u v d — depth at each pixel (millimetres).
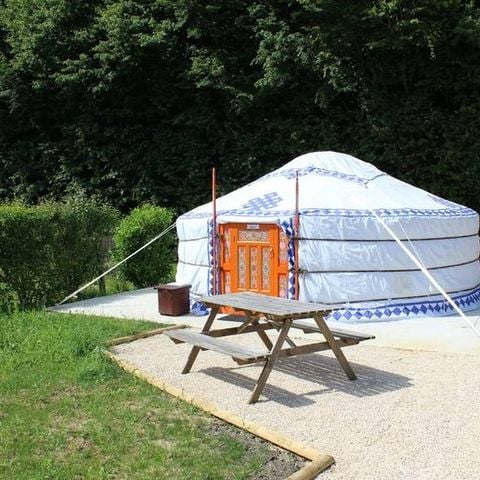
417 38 12344
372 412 4777
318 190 8688
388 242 8141
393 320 8055
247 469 3816
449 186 12953
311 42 13375
